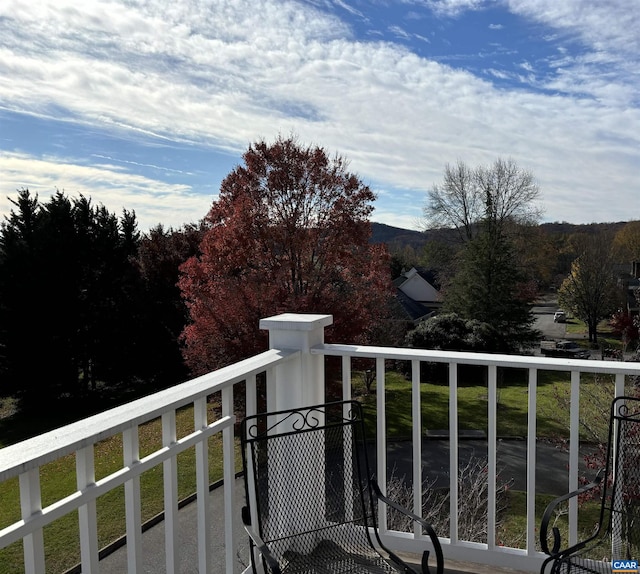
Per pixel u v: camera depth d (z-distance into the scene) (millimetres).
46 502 6570
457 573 1961
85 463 1110
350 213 9656
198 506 1562
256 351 8484
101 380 16938
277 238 9289
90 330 16266
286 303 8695
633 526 1746
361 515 2066
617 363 1790
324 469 2055
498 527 6172
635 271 22625
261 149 9750
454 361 1962
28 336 15180
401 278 28703
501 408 12641
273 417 2293
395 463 9617
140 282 17016
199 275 9352
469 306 19875
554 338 24047
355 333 9070
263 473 1859
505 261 19812
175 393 1446
